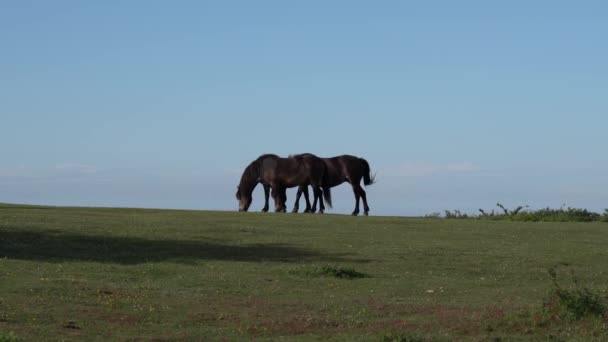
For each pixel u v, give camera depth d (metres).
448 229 31.66
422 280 20.92
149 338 14.06
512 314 15.78
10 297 16.53
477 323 15.39
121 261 22.27
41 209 35.59
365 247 26.16
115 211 35.84
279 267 21.95
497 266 23.45
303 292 18.70
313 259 23.69
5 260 21.06
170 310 16.30
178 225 29.44
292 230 29.41
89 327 14.65
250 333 14.68
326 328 15.14
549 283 21.08
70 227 27.53
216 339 14.17
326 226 30.97
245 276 20.45
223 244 25.78
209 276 20.28
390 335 14.09
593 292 17.61
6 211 32.50
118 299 17.02
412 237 28.91
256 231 28.80
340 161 39.62
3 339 12.94
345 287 19.53
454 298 18.47
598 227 33.78
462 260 24.20
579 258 25.22
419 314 16.45
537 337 14.53
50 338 13.62
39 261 21.41
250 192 39.34
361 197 40.22
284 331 14.85
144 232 27.33
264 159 39.09
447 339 14.25
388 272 22.00
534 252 26.06
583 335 14.60
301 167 38.75
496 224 34.31
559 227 33.44
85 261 21.84
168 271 20.95
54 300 16.55
